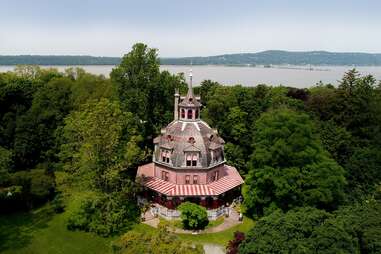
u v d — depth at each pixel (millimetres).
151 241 42000
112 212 67750
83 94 90438
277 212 53125
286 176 66750
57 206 73562
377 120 89375
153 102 94375
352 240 47000
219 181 77500
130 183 76000
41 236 64688
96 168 69438
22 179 72625
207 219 70312
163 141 76625
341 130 85312
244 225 70062
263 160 68250
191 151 72688
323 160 70250
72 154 71750
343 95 92625
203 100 114625
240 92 102062
